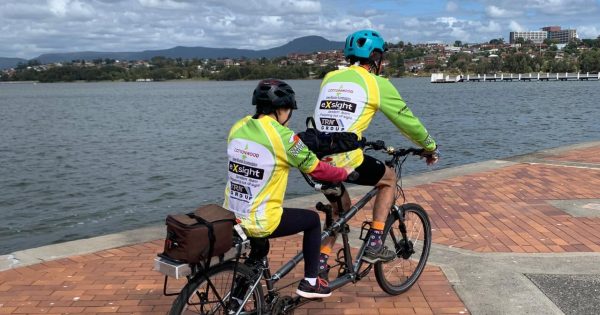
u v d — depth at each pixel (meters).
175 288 4.76
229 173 3.48
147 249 5.83
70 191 14.02
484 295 4.49
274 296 3.66
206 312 3.34
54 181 15.41
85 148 23.05
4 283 4.89
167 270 3.09
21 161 19.47
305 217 3.61
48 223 11.06
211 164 18.16
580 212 7.00
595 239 5.92
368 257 4.17
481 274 4.93
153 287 4.79
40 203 12.74
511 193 8.14
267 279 3.63
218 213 3.21
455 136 25.05
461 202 7.67
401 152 4.29
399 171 4.40
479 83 126.75
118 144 24.28
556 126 29.12
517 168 10.13
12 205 12.59
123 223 10.97
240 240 3.34
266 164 3.33
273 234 3.46
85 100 77.75
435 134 25.97
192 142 24.61
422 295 4.54
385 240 4.36
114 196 13.41
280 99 3.39
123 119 39.78
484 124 31.02
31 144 24.69
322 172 3.47
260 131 3.34
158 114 44.75
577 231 6.21
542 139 23.53
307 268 3.71
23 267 5.27
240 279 3.48
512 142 22.64
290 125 30.75
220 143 24.00
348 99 3.90
